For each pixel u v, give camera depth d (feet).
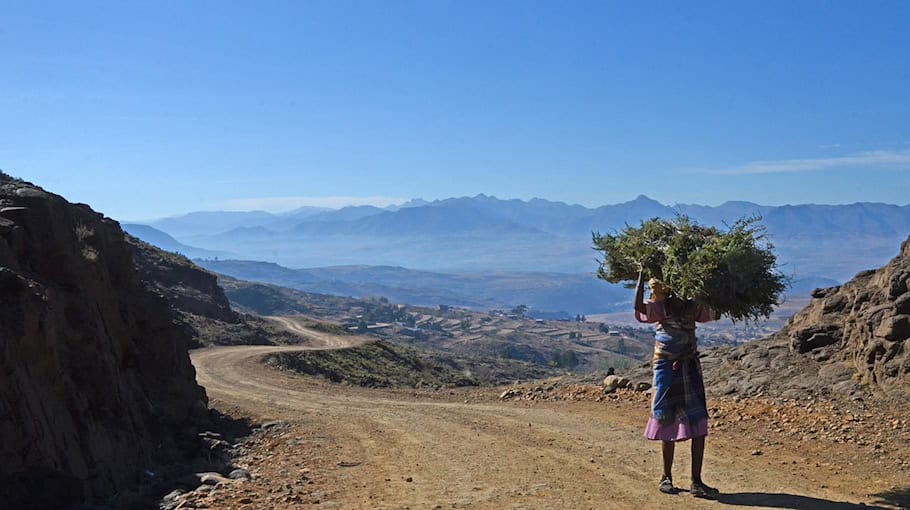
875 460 31.73
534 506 25.55
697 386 26.23
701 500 25.61
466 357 330.75
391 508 26.16
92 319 40.34
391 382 166.50
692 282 25.05
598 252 29.37
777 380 50.83
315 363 169.58
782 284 25.29
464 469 32.71
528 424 45.55
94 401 37.93
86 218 50.01
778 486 27.55
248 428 52.54
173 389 53.06
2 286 31.81
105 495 31.94
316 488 30.17
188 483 32.73
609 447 36.22
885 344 44.42
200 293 270.67
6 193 40.63
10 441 28.17
